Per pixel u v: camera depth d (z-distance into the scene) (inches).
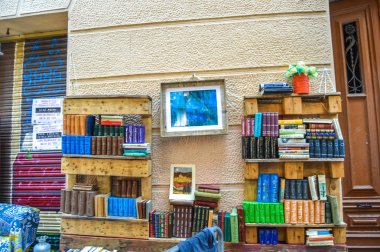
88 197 84.9
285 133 79.6
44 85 109.4
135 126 85.4
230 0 92.1
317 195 78.5
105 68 96.0
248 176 82.2
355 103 96.0
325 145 78.9
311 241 76.3
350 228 93.0
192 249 50.9
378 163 92.8
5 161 108.6
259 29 90.3
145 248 83.0
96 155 85.2
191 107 87.4
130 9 96.6
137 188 88.2
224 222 79.7
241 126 86.8
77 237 86.6
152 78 93.5
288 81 87.6
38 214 95.0
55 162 105.5
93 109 87.4
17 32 112.7
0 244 82.2
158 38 94.3
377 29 95.7
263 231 79.0
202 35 92.4
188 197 84.8
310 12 89.1
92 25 98.0
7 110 110.9
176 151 89.4
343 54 98.3
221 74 90.4
